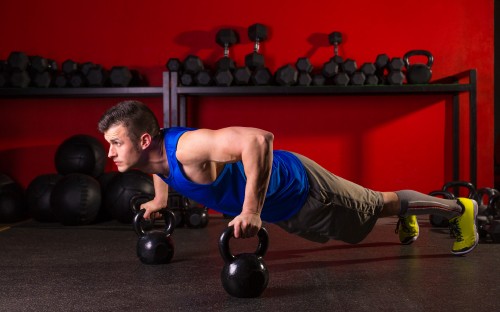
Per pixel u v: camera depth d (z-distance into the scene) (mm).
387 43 3703
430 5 3689
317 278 1737
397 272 1821
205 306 1420
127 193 3084
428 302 1449
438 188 3697
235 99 3758
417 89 3357
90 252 2256
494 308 1393
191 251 2268
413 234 2348
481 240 2457
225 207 1587
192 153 1379
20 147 3773
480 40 3670
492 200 2625
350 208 1680
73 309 1406
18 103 3771
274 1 3729
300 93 3432
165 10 3758
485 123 3686
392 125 3707
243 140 1351
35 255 2189
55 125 3770
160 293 1562
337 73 3422
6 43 3779
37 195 3189
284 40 3736
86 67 3471
